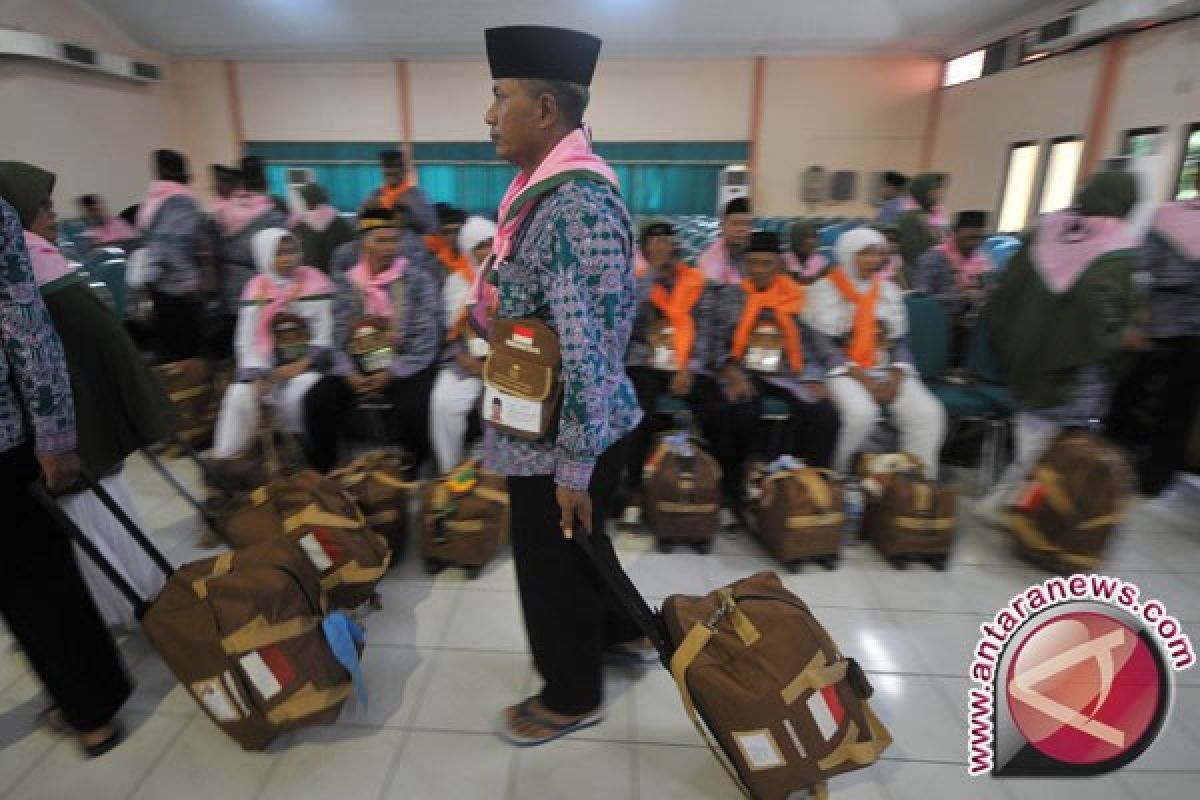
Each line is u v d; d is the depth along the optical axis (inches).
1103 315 83.5
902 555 85.1
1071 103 265.4
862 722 50.1
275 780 54.2
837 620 75.6
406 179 156.3
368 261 101.0
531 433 45.4
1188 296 96.4
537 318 45.0
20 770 55.1
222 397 114.2
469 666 67.3
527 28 40.5
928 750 57.9
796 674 48.1
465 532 79.8
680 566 86.2
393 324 100.7
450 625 73.5
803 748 48.3
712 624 51.3
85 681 54.5
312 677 54.3
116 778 54.3
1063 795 53.9
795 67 386.0
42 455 47.2
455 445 99.0
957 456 115.7
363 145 407.2
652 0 336.2
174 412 65.4
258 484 93.3
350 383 98.5
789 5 335.6
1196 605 78.4
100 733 56.3
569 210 41.3
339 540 68.2
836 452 98.0
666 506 86.0
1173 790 54.6
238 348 96.4
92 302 58.7
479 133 400.5
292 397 96.1
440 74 392.5
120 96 357.4
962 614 76.8
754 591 53.9
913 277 128.0
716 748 57.4
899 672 67.4
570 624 53.6
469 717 60.9
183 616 51.7
